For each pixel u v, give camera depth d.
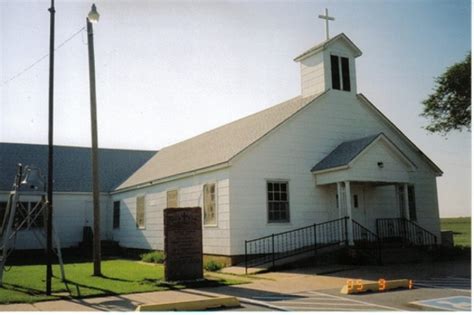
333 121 21.16
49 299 10.97
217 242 18.97
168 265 13.57
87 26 16.89
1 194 29.05
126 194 29.34
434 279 13.42
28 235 28.38
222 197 18.84
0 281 13.03
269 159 19.36
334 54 21.80
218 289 12.40
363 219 20.78
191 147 26.92
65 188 31.44
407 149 23.00
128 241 28.41
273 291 11.89
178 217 13.88
